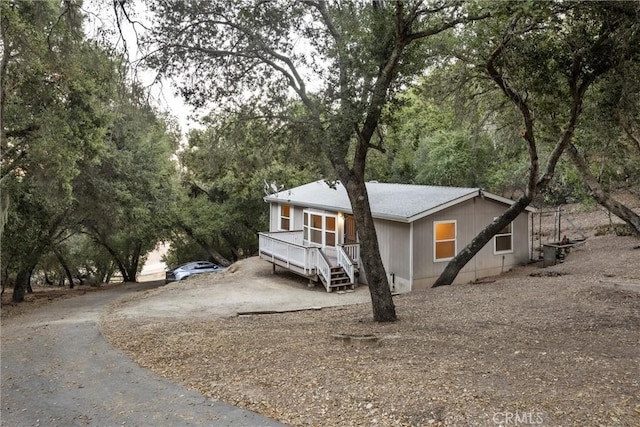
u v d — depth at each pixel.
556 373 5.75
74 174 15.22
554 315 9.19
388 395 5.53
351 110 8.59
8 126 12.96
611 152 12.12
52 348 9.38
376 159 24.77
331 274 17.55
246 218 30.67
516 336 7.72
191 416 5.59
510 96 10.98
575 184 18.84
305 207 22.34
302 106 10.34
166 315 13.07
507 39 9.30
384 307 9.97
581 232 21.78
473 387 5.48
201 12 8.94
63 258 30.55
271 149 10.70
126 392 6.57
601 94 10.61
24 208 17.67
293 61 9.44
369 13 8.58
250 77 9.63
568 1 7.89
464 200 17.17
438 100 13.25
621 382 5.32
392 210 16.86
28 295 24.25
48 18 11.34
